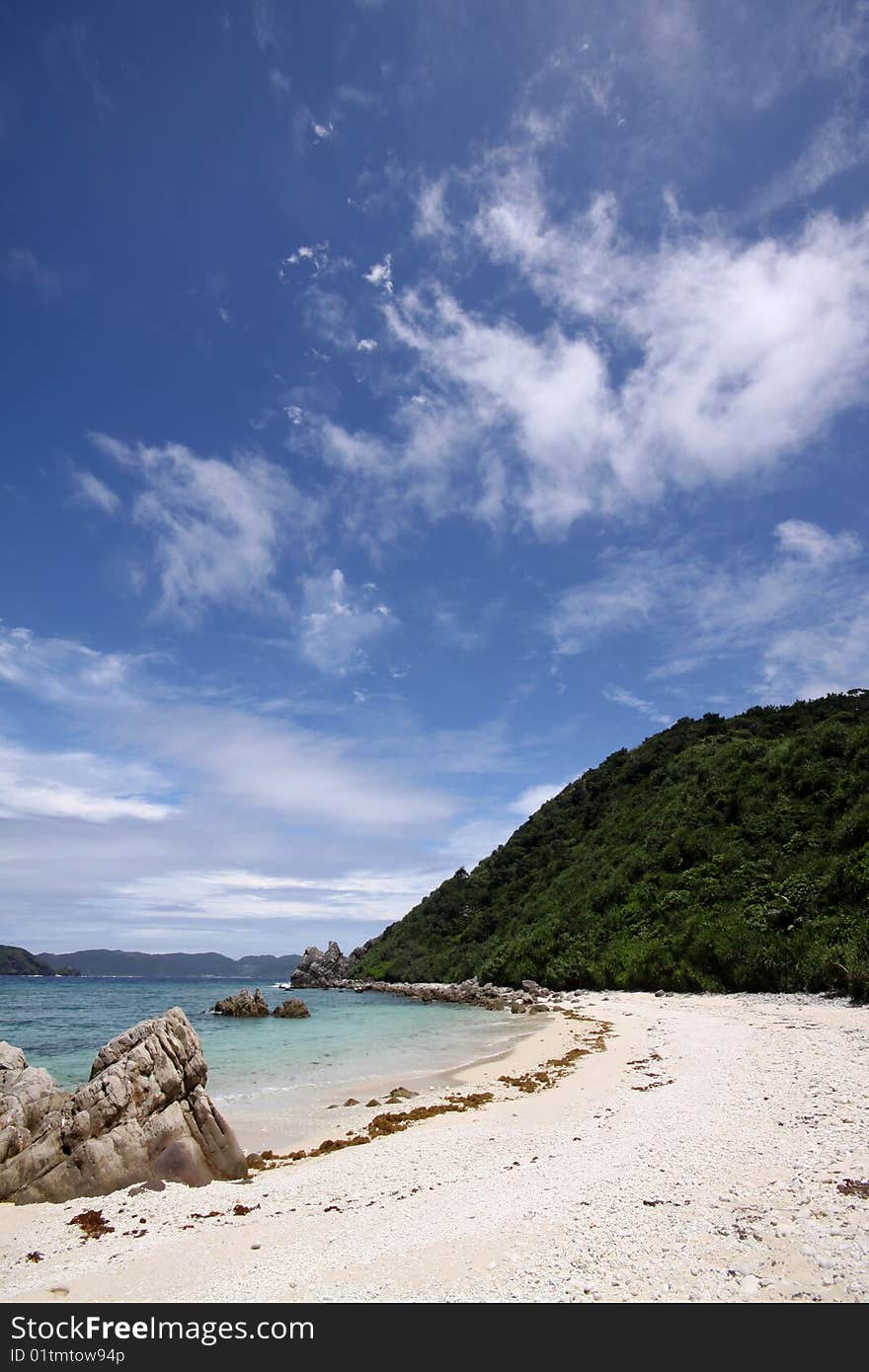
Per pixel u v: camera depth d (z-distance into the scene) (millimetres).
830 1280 6316
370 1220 9242
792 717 73750
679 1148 11062
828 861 37938
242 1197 10984
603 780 88312
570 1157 11391
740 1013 28609
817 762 48906
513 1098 17484
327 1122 16281
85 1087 12820
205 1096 13148
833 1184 8727
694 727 82750
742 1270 6645
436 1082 20844
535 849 87812
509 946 60594
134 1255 8742
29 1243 9562
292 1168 12656
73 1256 8930
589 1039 26391
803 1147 10469
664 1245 7363
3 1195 11547
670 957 40844
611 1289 6559
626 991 43094
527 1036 29891
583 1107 15438
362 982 89438
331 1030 36750
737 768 55562
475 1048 28141
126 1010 51438
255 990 51625
